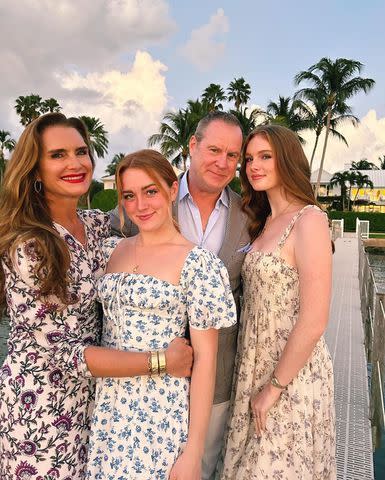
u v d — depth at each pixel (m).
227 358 2.49
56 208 1.96
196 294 1.76
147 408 1.73
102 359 1.68
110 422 1.75
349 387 4.39
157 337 1.77
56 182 1.87
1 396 1.82
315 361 2.19
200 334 1.78
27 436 1.77
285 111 36.25
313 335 2.00
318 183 36.59
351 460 3.14
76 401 1.86
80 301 1.86
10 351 1.82
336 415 3.82
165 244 1.88
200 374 1.76
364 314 7.73
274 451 2.16
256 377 2.28
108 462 1.70
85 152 1.97
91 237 2.06
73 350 1.71
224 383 2.50
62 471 1.82
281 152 2.23
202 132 2.48
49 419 1.79
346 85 33.91
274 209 2.36
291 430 2.15
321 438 2.21
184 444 1.74
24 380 1.77
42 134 1.85
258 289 2.25
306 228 2.09
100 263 2.03
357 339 6.02
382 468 3.41
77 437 1.87
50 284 1.67
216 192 2.54
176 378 1.78
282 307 2.19
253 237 2.44
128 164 1.83
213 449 2.58
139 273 1.83
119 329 1.82
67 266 1.75
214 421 2.53
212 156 2.44
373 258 23.78
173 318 1.79
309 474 2.15
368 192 56.78
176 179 1.92
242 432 2.31
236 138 2.46
